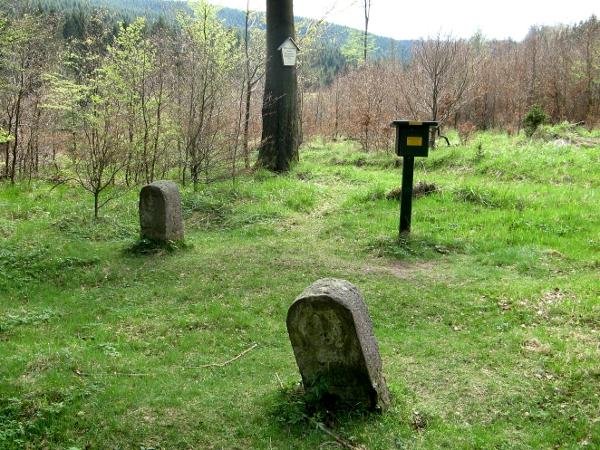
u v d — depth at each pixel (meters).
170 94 15.48
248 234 11.12
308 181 15.85
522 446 4.16
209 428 4.34
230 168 16.00
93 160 13.08
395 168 17.77
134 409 4.62
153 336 6.57
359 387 4.40
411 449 4.05
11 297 8.00
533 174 14.22
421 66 21.12
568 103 28.83
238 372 5.54
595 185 13.07
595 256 8.73
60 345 6.13
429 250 9.63
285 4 16.61
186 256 9.55
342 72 40.91
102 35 21.19
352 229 10.93
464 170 15.92
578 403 4.68
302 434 4.22
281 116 16.95
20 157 18.88
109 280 8.65
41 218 12.31
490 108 28.88
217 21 16.23
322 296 4.29
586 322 6.35
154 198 9.73
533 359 5.56
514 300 7.14
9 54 16.58
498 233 10.16
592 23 31.48
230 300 7.59
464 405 4.77
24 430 4.27
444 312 7.07
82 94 17.58
